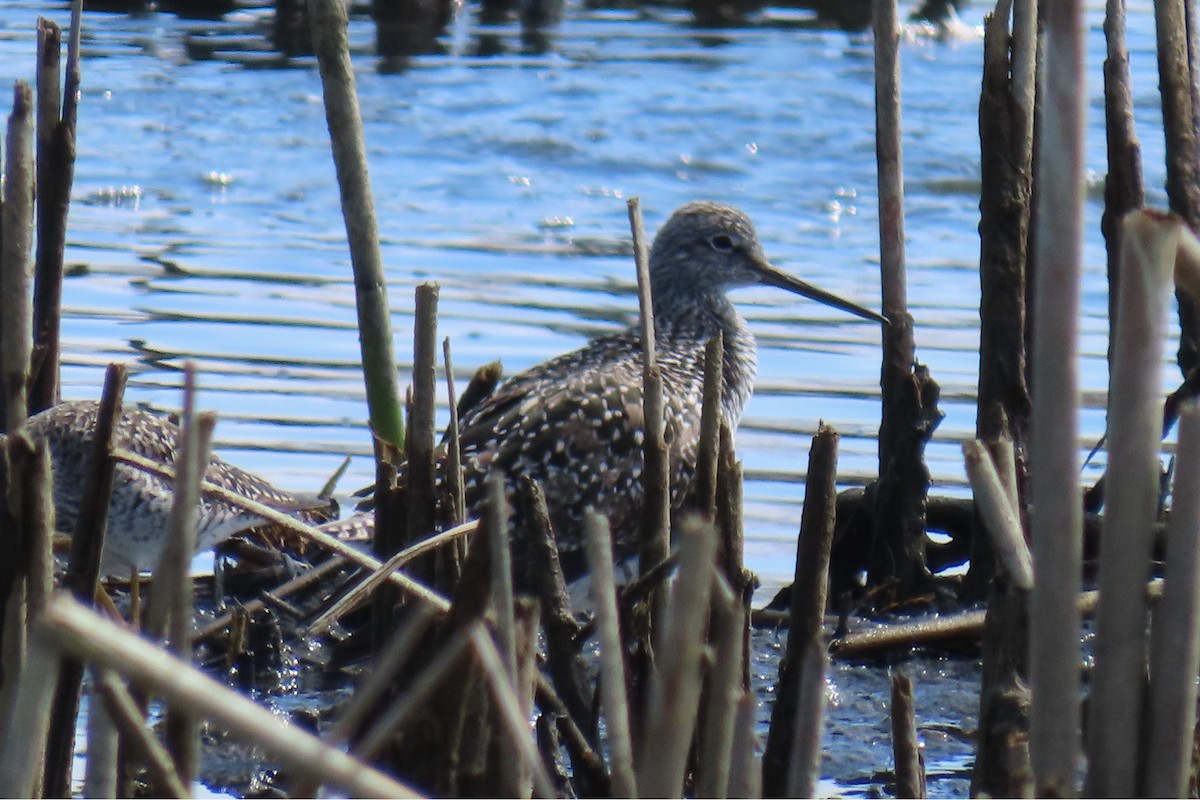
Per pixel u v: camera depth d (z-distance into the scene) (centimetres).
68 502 1306
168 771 625
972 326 1789
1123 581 610
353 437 1516
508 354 1681
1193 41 1194
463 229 2122
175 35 3067
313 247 2055
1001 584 769
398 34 3108
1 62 2736
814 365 1712
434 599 775
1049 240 581
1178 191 1170
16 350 725
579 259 2019
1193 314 1241
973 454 675
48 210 1117
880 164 1273
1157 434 600
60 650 547
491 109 2625
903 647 1170
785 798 827
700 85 2780
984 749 772
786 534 1366
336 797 729
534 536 902
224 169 2348
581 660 913
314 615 1128
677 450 1298
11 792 561
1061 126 571
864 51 3028
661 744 559
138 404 1490
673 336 1449
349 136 1172
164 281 1894
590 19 3266
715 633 812
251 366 1656
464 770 704
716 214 1490
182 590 621
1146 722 630
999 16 1148
